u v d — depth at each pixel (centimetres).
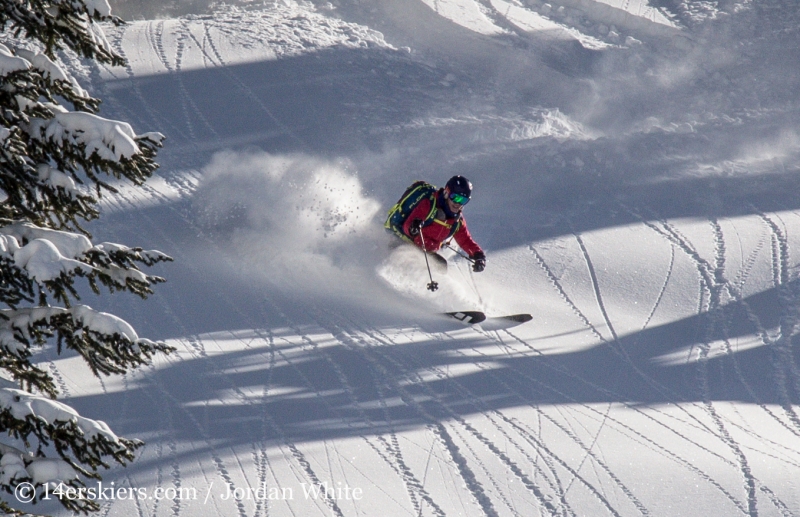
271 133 4788
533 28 7762
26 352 1153
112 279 1198
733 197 4041
